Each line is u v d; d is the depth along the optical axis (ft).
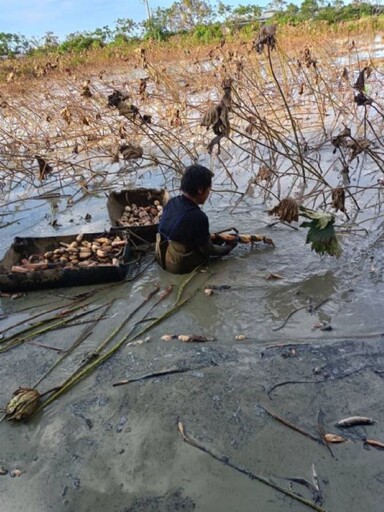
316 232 12.21
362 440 7.72
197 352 10.16
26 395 8.90
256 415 8.39
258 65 29.27
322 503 6.77
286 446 7.72
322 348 9.93
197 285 12.78
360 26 53.06
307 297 11.76
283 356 9.80
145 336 10.85
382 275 12.26
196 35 69.00
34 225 18.28
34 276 12.85
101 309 12.09
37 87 41.11
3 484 7.55
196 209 12.92
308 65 25.29
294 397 8.73
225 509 6.82
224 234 14.32
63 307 12.28
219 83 26.84
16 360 10.44
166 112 27.73
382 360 9.44
